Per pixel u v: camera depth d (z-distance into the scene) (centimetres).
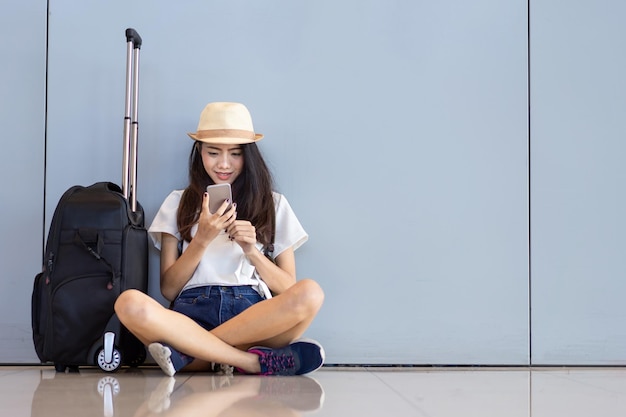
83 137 271
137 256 246
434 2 276
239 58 274
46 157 271
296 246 265
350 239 273
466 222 275
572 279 275
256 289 250
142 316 214
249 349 233
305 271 272
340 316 272
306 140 274
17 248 269
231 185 261
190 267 244
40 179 270
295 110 274
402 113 275
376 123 274
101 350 232
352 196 274
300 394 187
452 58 276
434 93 276
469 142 276
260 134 270
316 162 273
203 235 240
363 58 275
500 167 276
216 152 257
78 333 233
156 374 233
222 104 256
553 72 277
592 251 276
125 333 235
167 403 168
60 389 195
